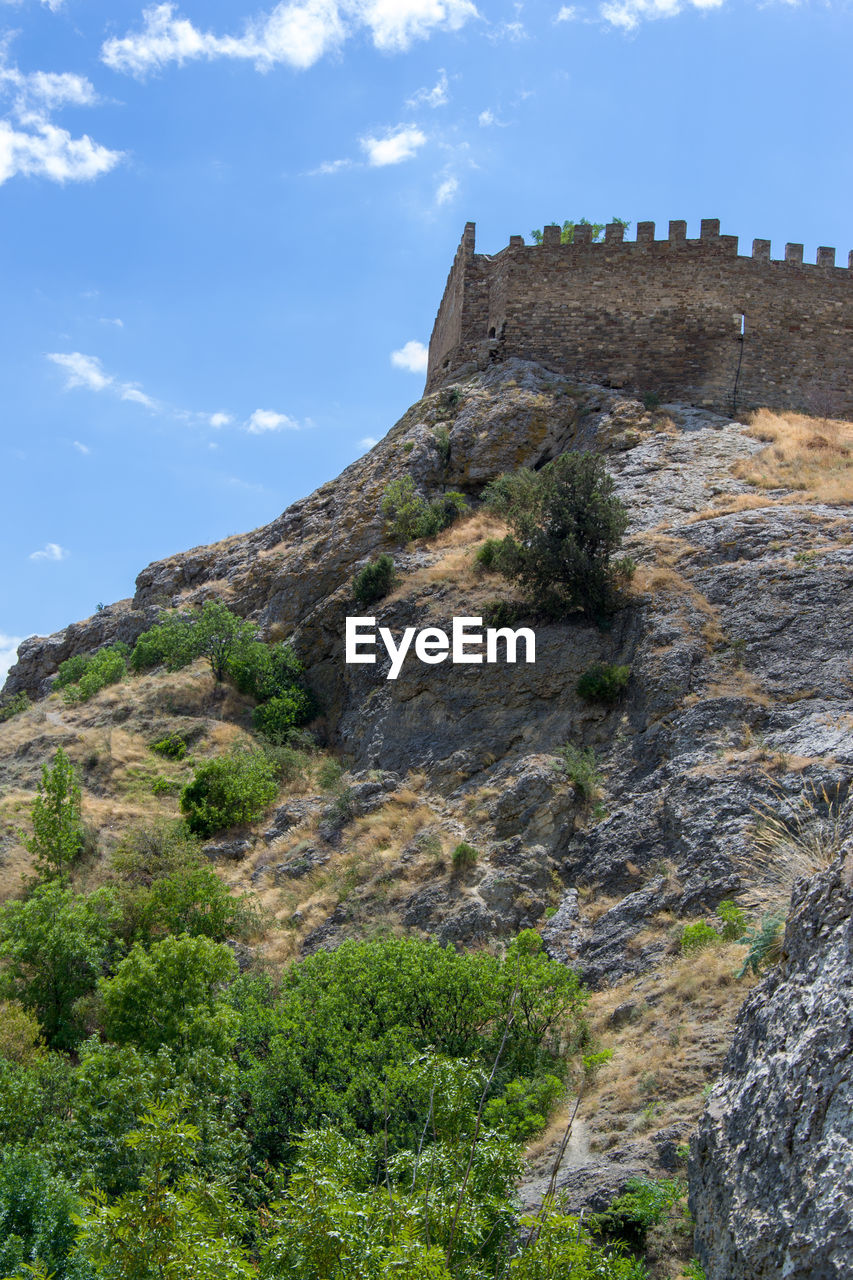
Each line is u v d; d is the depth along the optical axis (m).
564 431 37.53
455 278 45.34
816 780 20.33
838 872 9.37
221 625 36.69
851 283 40.69
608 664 27.17
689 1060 14.80
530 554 29.09
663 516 31.58
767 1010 9.52
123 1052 15.92
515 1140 14.43
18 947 22.62
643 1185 12.07
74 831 27.70
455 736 27.84
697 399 39.31
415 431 39.41
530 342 40.81
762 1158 8.33
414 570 34.31
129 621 43.75
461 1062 11.40
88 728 35.25
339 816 27.17
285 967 22.53
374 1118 15.88
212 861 27.41
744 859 19.61
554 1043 17.36
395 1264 8.04
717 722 23.34
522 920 21.95
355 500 39.09
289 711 33.22
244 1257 9.30
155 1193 9.33
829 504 29.55
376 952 18.81
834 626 24.55
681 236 40.47
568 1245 9.03
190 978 19.31
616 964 19.23
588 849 22.88
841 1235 7.00
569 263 41.00
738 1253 8.09
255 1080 16.62
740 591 26.70
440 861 23.84
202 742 33.16
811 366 39.81
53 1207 12.98
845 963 8.48
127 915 24.39
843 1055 7.89
